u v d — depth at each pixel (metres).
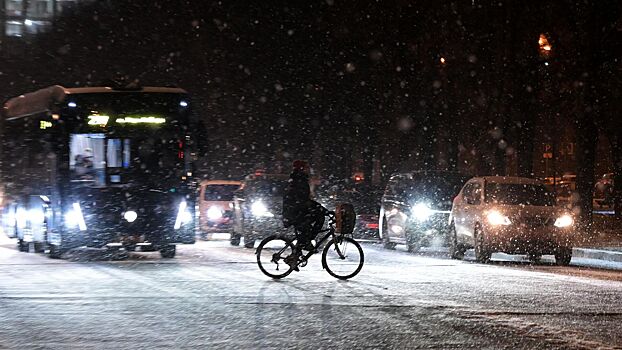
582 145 46.72
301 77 68.62
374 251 40.72
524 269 30.69
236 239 44.34
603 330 16.52
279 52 69.62
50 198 34.50
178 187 34.44
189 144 34.62
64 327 16.59
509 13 48.91
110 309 19.08
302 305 19.78
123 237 33.97
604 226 52.66
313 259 33.56
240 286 23.78
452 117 56.25
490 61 52.56
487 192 35.41
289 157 73.38
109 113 33.97
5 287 23.53
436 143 59.47
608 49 45.53
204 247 42.75
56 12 95.19
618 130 48.97
